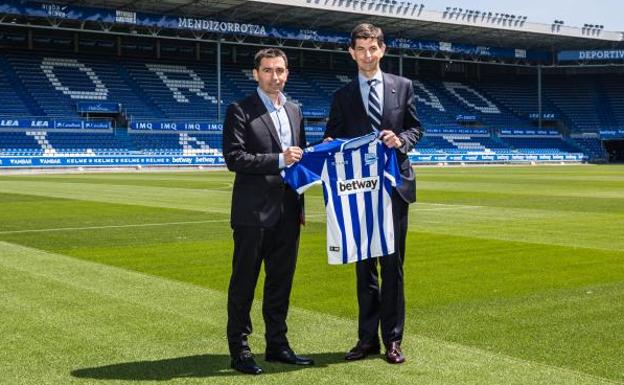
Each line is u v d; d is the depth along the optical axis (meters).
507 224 14.47
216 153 50.94
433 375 5.07
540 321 6.61
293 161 5.29
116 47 54.06
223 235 12.94
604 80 67.12
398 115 5.63
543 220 15.19
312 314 6.98
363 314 5.67
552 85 67.38
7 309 7.17
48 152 45.22
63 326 6.52
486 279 8.68
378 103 5.61
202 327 6.50
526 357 5.49
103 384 4.96
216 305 7.37
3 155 42.84
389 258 5.56
